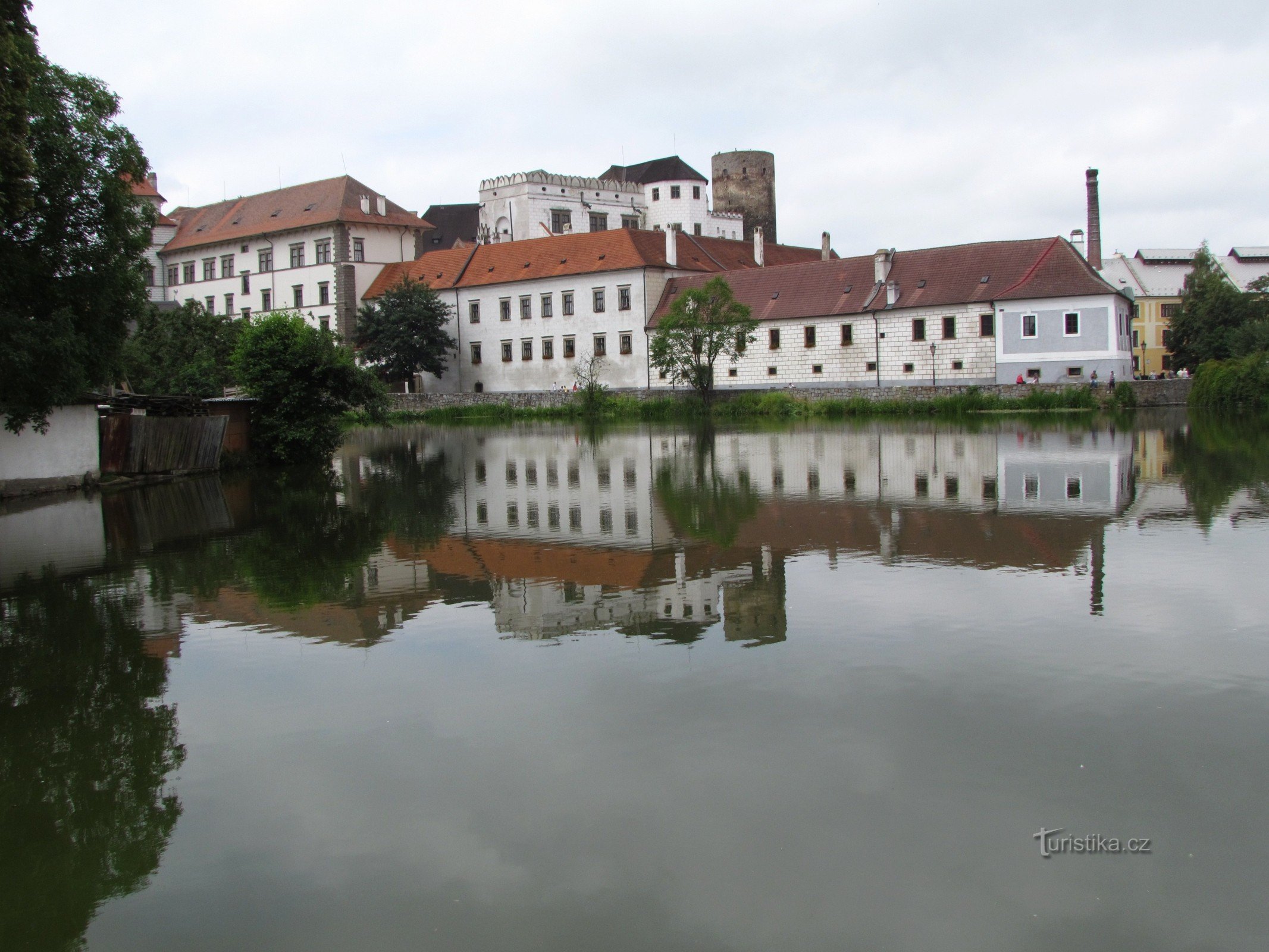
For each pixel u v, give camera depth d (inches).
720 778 311.4
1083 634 444.8
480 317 3597.4
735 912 245.6
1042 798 294.5
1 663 450.3
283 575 621.9
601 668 417.7
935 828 279.7
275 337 1502.2
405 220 3826.3
